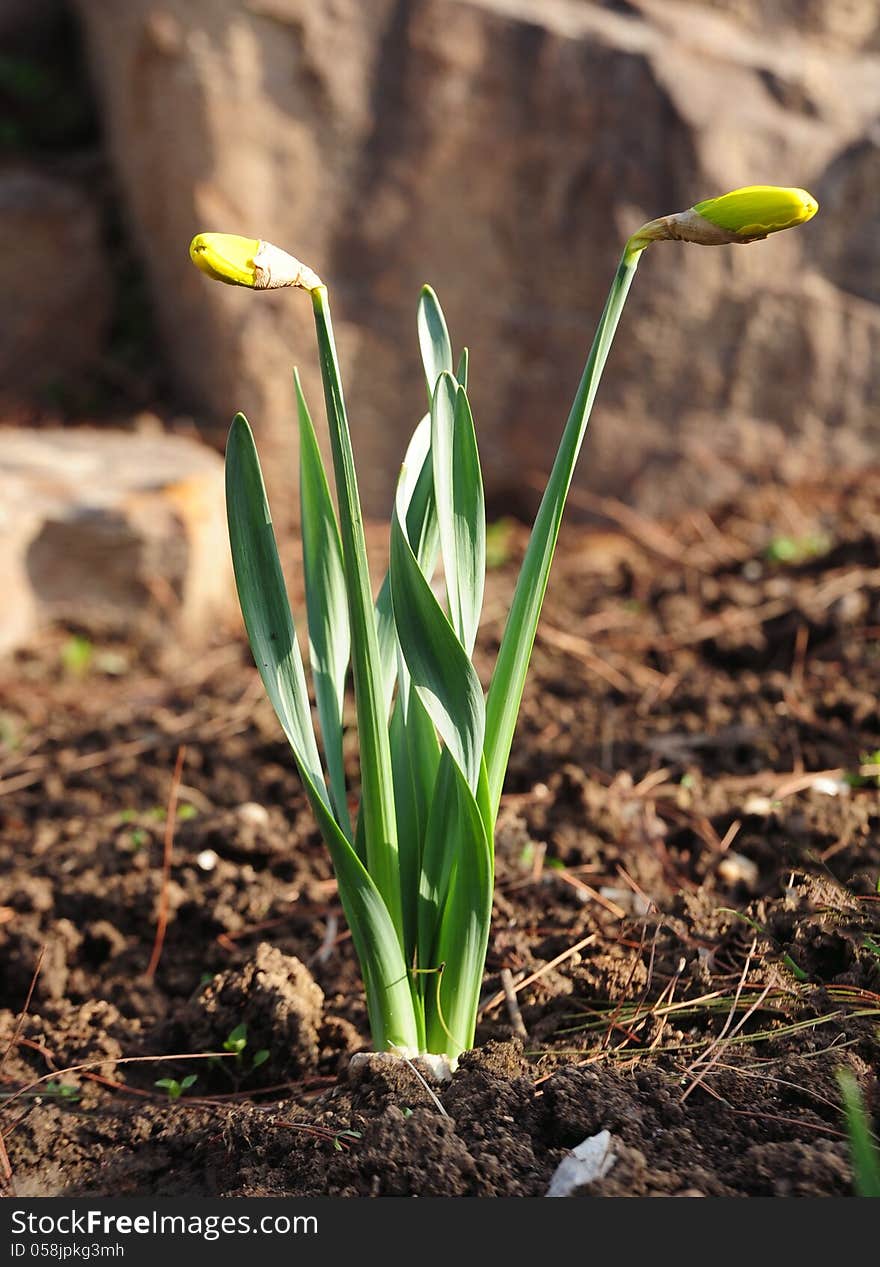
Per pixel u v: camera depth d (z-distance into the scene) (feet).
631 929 2.90
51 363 6.64
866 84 5.26
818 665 3.99
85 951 3.08
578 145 5.20
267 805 3.58
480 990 2.81
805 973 2.74
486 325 5.50
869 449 5.46
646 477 5.45
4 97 7.00
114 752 3.96
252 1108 2.62
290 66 5.35
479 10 5.18
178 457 5.51
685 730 3.71
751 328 5.30
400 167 5.41
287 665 2.45
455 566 2.46
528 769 3.51
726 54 5.18
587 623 4.62
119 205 6.67
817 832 3.14
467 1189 2.38
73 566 4.84
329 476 5.77
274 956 2.85
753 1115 2.47
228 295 5.64
